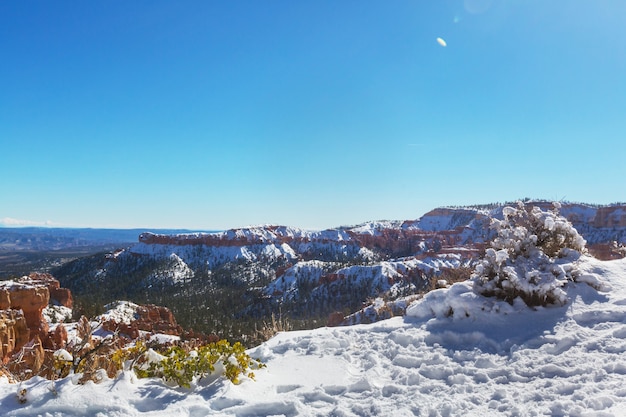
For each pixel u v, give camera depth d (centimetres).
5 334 2581
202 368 545
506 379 533
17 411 464
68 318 6084
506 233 873
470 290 791
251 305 11206
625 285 773
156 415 457
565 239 907
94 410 468
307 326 5759
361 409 479
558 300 725
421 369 582
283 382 567
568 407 438
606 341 587
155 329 6297
